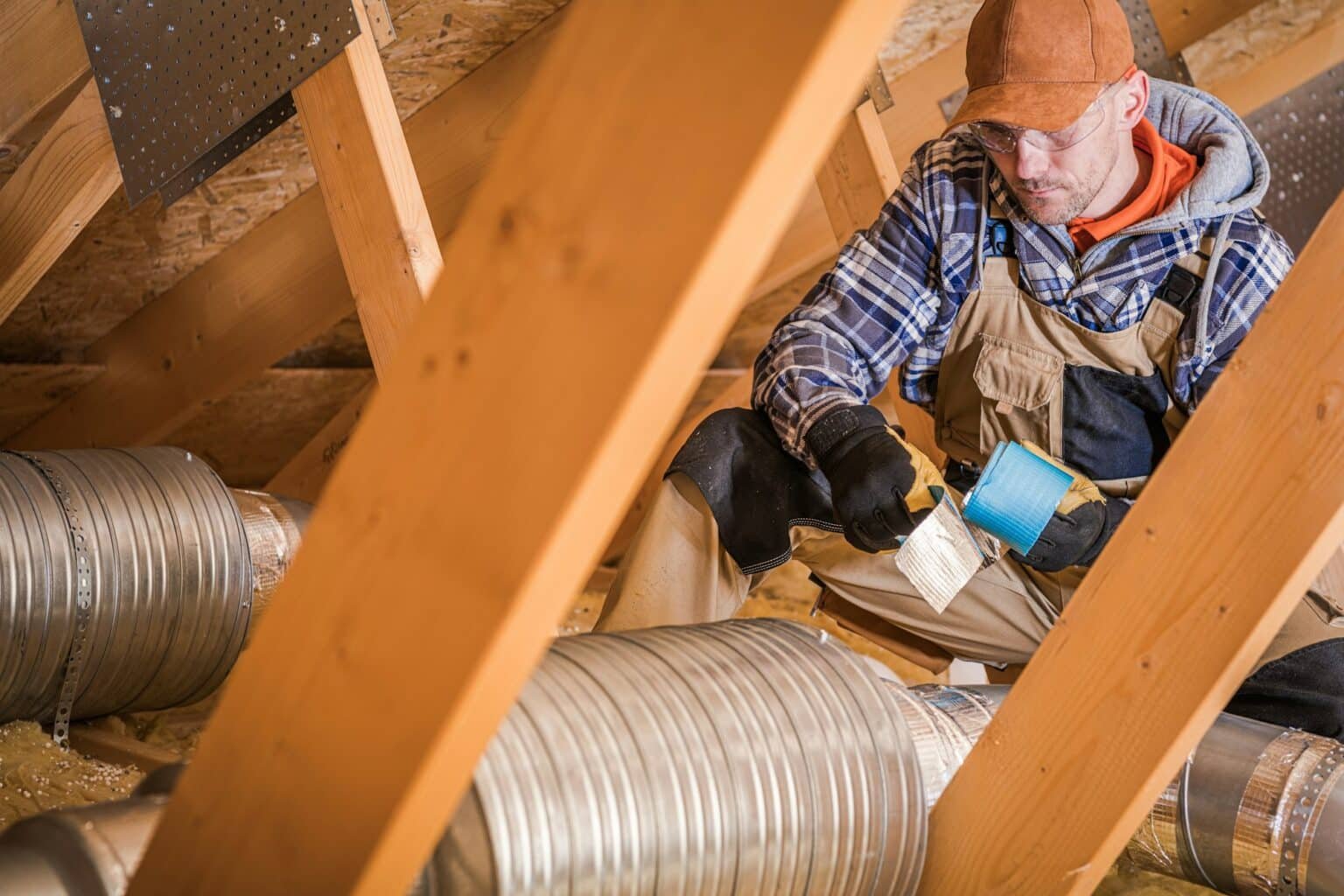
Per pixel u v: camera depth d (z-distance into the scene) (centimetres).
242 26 176
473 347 72
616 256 67
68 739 194
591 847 98
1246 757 134
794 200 65
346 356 341
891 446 145
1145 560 110
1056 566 145
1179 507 109
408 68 242
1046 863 116
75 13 194
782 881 111
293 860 81
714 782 107
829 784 113
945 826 124
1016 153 151
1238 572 105
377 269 169
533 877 95
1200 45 305
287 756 82
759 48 63
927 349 177
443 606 73
